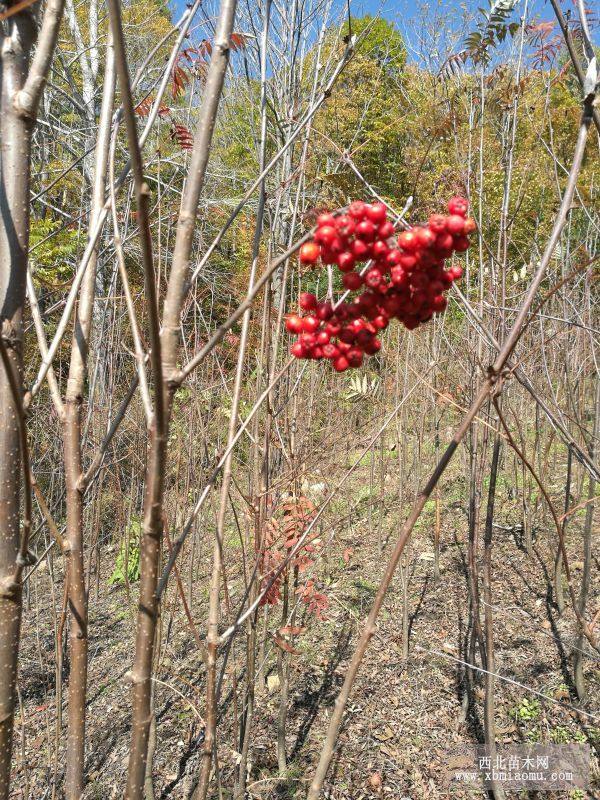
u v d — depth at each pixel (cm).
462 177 289
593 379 494
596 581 469
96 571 517
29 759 342
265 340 238
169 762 338
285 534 280
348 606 474
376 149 689
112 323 374
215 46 112
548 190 437
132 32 797
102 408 382
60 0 103
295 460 292
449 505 639
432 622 454
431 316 118
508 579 500
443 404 443
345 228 108
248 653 253
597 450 329
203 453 354
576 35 226
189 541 472
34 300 133
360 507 614
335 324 121
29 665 442
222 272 596
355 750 337
